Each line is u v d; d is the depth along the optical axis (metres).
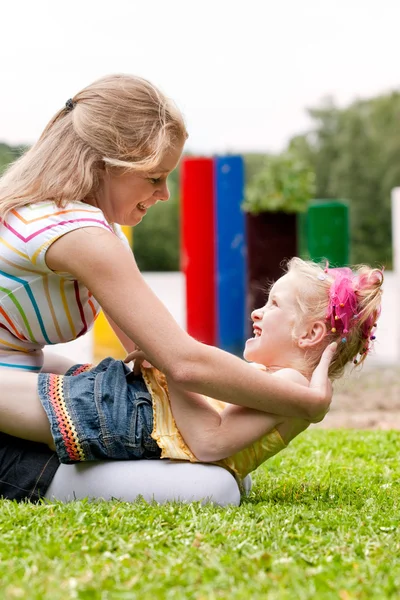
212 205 8.51
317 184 30.67
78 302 2.66
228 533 2.12
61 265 2.51
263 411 2.54
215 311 8.61
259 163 29.47
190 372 2.43
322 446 4.03
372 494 2.80
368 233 29.30
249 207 8.50
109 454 2.54
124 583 1.75
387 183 29.05
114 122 2.60
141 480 2.52
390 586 1.75
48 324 2.66
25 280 2.58
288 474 3.26
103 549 1.98
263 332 2.76
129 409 2.56
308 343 2.71
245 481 2.83
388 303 13.27
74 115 2.65
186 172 8.54
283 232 8.47
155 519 2.23
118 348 7.29
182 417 2.57
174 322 2.46
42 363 2.83
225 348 8.44
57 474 2.58
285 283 2.78
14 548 1.97
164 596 1.67
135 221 2.79
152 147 2.58
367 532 2.21
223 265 8.41
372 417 5.80
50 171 2.60
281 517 2.33
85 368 2.79
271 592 1.70
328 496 2.75
